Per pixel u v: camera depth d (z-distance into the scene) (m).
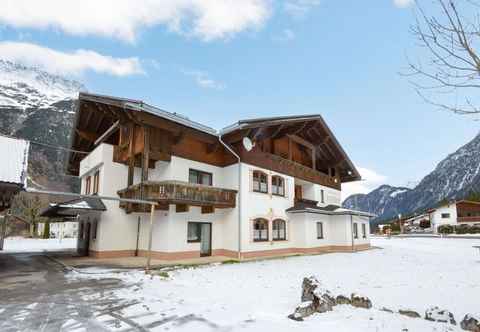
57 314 5.82
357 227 23.66
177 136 15.61
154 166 16.64
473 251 21.48
